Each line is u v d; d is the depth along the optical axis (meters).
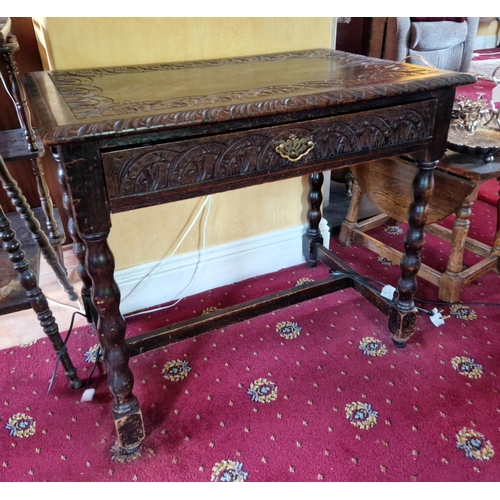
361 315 1.50
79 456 1.06
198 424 1.13
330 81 1.02
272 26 1.41
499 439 1.07
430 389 1.21
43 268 1.80
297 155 0.95
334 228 1.97
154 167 0.83
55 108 0.84
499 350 1.34
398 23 3.20
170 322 1.49
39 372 1.30
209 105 0.84
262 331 1.44
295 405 1.18
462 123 1.63
